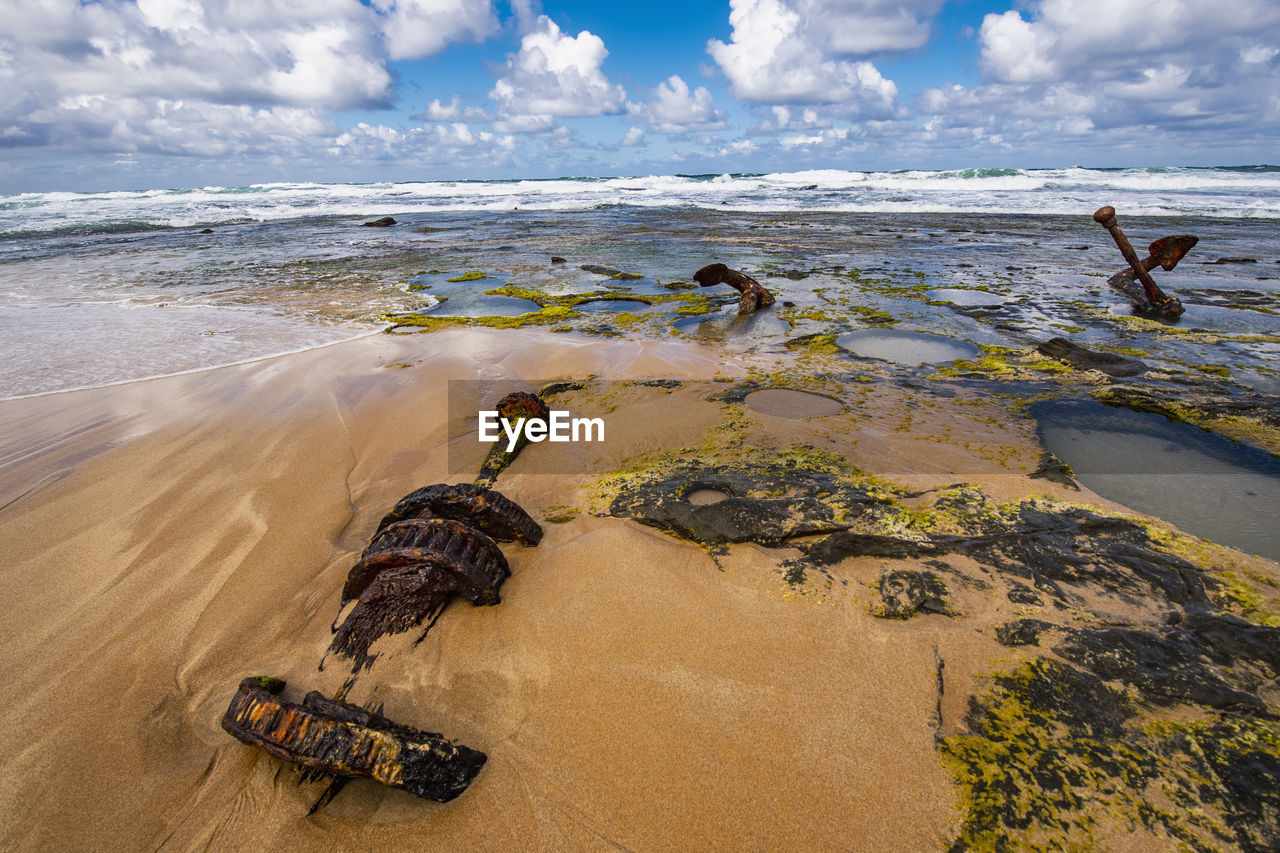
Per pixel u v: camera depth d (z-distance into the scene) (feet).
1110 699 8.51
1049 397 20.24
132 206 132.26
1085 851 6.77
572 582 11.49
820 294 37.42
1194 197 96.89
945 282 40.01
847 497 13.56
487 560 11.51
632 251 57.06
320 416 20.20
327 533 13.87
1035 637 9.62
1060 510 12.89
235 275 48.85
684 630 10.21
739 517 12.85
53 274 49.73
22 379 23.90
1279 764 7.39
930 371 23.31
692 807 7.52
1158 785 7.35
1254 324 28.99
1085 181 122.83
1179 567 10.93
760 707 8.73
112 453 17.53
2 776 8.28
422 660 10.03
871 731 8.29
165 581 12.17
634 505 13.94
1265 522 13.06
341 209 119.55
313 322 33.50
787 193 130.41
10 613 11.29
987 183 127.85
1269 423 17.49
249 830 7.63
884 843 7.02
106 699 9.50
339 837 7.49
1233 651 9.05
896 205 99.04
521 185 194.18
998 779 7.57
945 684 8.96
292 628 11.00
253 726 8.16
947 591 10.71
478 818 7.57
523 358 26.21
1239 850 6.63
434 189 188.44
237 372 24.76
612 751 8.27
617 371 24.41
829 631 10.03
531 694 9.27
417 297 39.99
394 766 7.56
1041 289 37.27
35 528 13.93
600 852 7.15
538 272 47.88
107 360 26.35
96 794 8.07
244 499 15.16
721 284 41.57
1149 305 32.17
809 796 7.54
